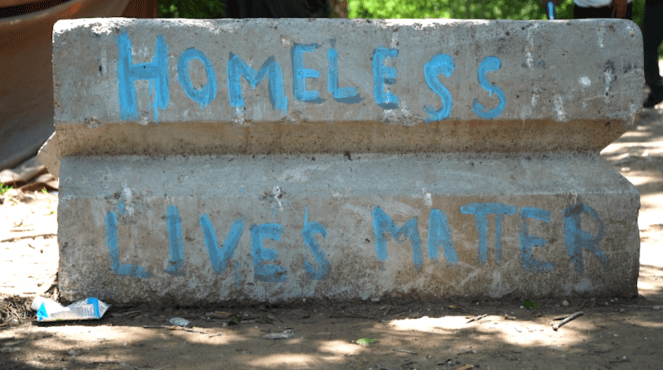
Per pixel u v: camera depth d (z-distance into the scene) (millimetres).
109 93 3182
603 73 3395
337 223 3258
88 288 3166
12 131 6230
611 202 3387
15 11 6012
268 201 3232
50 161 3604
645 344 2828
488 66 3352
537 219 3348
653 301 3414
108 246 3162
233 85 3250
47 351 2697
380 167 3373
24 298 3240
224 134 3291
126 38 3203
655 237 4770
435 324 3070
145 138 3258
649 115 9133
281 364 2611
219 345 2805
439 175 3363
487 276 3342
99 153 3279
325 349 2770
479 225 3320
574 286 3381
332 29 3309
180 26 3238
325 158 3377
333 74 3293
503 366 2604
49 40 6324
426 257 3299
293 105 3271
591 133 3463
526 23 3381
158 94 3213
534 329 3008
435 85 3332
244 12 7102
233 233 3217
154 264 3186
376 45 3316
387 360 2660
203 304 3223
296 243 3244
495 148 3457
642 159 6980
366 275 3279
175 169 3277
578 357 2693
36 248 4277
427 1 16719
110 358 2641
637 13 14500
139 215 3172
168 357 2664
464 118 3344
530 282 3357
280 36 3275
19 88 6227
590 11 7473
